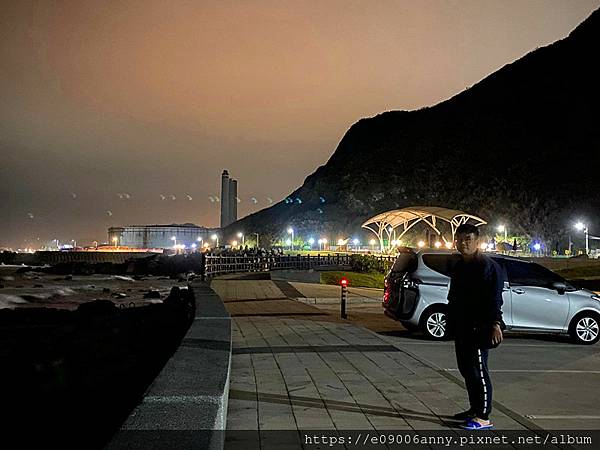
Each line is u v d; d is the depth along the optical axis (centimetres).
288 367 991
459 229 682
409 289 1380
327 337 1327
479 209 12331
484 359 664
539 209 11275
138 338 1667
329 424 673
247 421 681
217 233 14988
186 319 1675
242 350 1154
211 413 408
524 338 1455
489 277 657
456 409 738
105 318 2144
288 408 738
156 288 4491
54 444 783
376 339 1295
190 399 441
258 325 1547
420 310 1366
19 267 8144
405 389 838
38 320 2220
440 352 1191
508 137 14462
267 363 1023
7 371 1198
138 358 1365
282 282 3356
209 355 636
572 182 11594
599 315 1355
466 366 667
